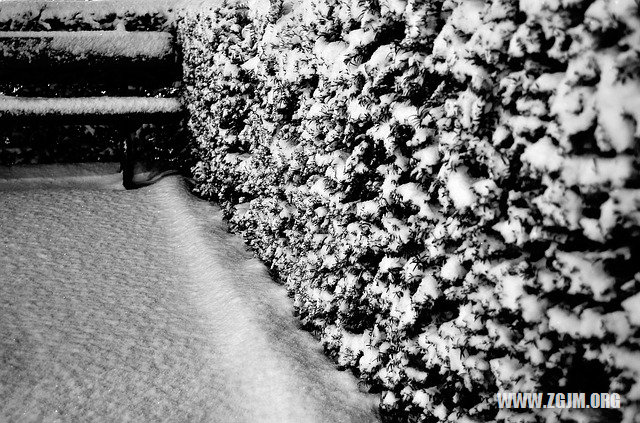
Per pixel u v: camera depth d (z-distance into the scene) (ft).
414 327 9.08
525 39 5.93
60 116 26.13
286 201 16.05
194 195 26.63
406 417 9.91
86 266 18.19
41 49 29.73
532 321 6.20
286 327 13.75
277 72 15.16
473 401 7.89
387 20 9.55
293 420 10.13
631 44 4.94
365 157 10.50
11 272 17.34
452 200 7.50
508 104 6.51
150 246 20.30
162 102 28.66
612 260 5.43
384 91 9.69
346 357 11.59
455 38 7.23
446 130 7.75
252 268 17.62
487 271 6.90
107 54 30.94
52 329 14.03
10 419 10.54
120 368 12.37
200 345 13.48
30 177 29.01
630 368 5.17
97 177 29.96
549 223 5.82
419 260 8.74
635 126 4.96
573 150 5.52
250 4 19.04
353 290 11.14
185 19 29.99
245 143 20.86
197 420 10.64
